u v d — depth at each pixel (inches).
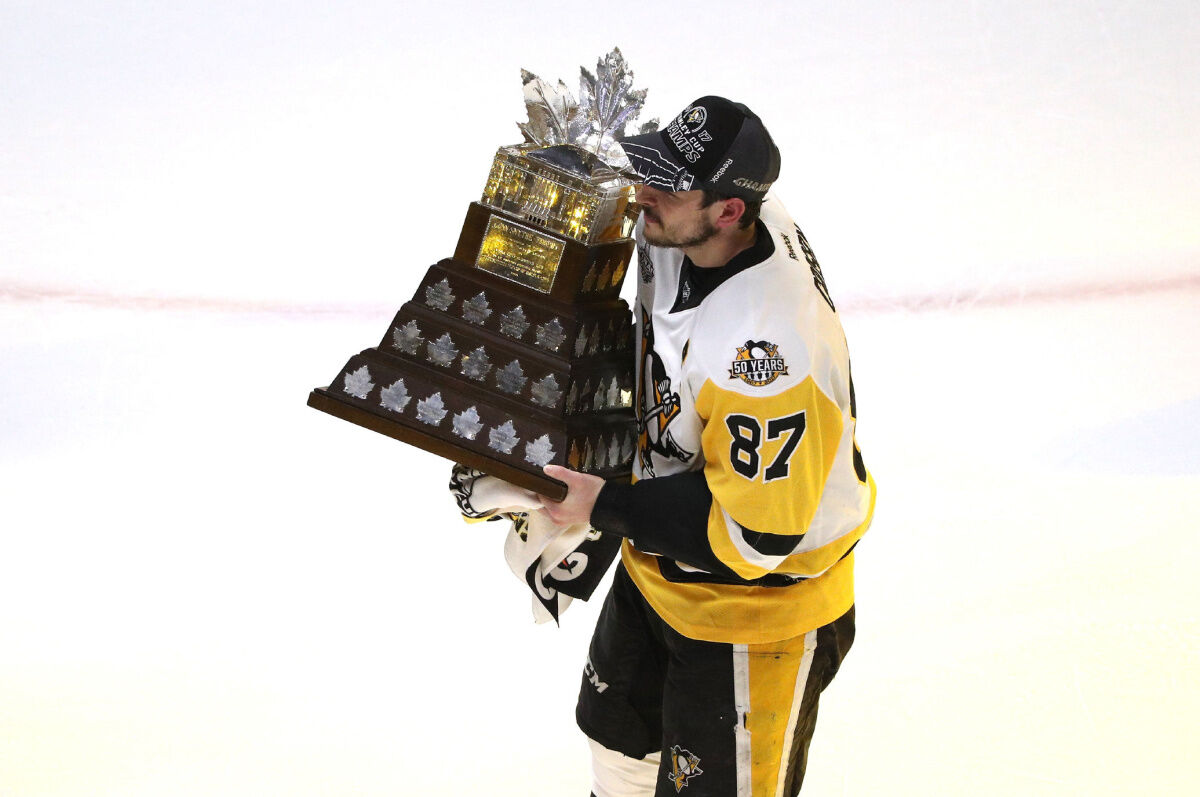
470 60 176.4
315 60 174.4
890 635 101.3
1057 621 102.7
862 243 167.6
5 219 152.0
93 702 88.7
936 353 150.7
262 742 87.1
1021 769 87.4
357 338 144.1
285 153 166.4
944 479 124.8
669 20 183.3
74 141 162.6
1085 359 149.6
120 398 128.2
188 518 111.5
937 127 181.8
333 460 123.5
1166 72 189.8
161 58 170.2
